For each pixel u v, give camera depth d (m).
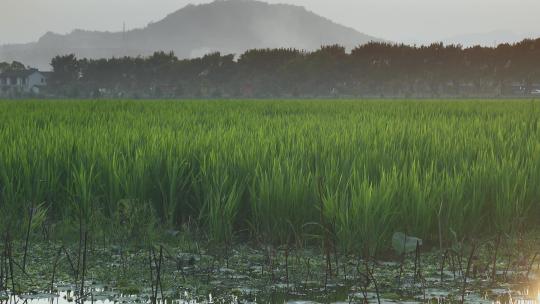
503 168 9.45
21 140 11.37
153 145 10.54
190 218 8.85
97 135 12.70
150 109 28.27
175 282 6.73
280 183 8.43
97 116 21.58
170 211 8.94
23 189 9.30
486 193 9.08
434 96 123.38
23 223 8.56
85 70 139.25
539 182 9.57
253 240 8.58
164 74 136.38
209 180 9.08
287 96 126.94
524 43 127.19
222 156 10.02
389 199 8.06
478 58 127.94
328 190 8.19
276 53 135.00
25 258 7.42
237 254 7.90
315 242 8.41
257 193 8.88
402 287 6.58
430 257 7.77
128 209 8.41
